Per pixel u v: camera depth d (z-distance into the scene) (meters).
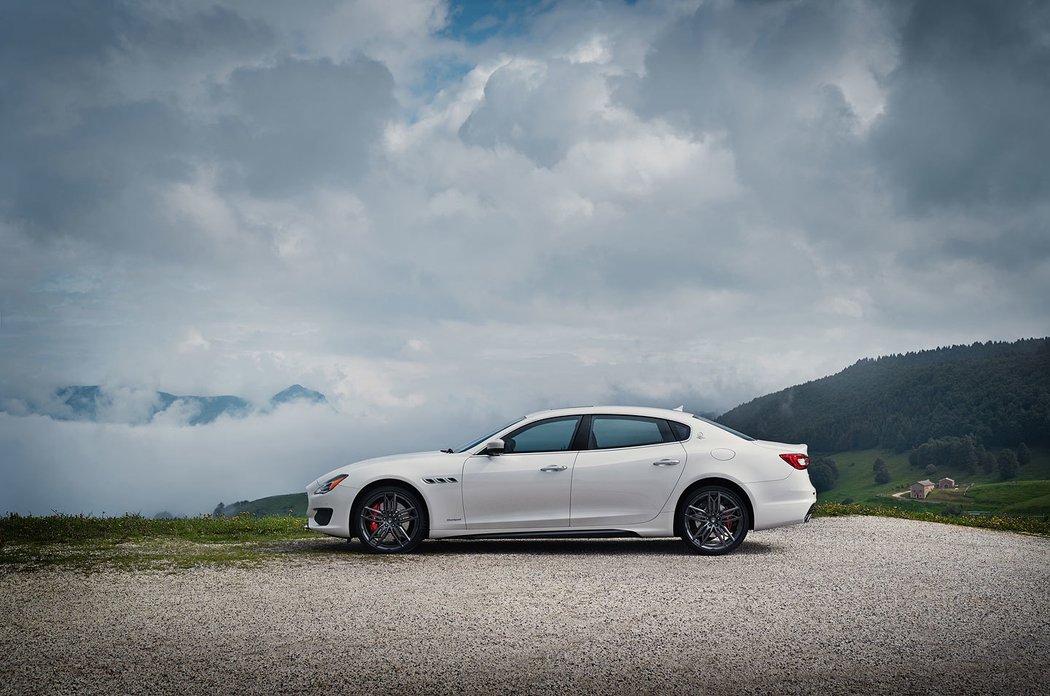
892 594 7.09
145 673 4.93
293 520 13.20
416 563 8.72
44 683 4.75
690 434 9.63
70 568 8.49
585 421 9.75
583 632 5.82
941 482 177.62
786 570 8.25
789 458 9.54
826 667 5.05
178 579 7.84
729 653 5.33
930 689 4.66
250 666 5.07
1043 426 192.50
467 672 4.96
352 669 5.01
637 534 9.42
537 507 9.41
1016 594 7.10
